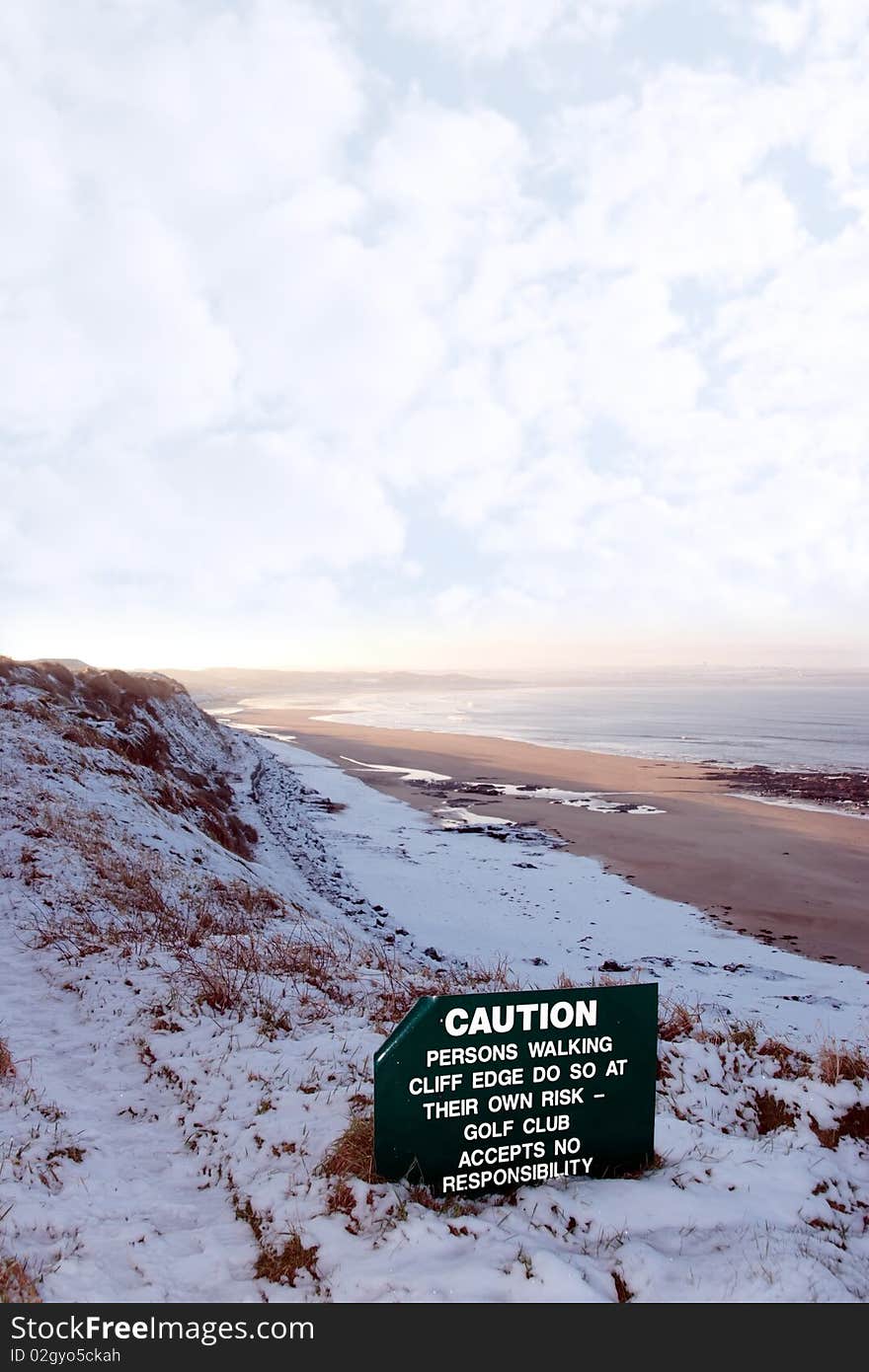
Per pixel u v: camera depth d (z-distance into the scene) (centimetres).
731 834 3981
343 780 5856
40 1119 573
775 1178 484
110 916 1166
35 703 2617
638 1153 481
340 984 905
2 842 1408
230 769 4816
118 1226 437
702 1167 488
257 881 1959
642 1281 370
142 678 5144
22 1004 836
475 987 967
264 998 802
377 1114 438
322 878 2728
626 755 7950
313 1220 416
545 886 2938
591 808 4728
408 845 3569
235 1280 389
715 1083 634
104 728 3091
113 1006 805
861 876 3231
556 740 9738
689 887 3009
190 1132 558
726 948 2347
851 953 2352
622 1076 478
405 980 977
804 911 2756
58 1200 459
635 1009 481
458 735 10238
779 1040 731
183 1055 676
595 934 2400
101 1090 642
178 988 824
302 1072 614
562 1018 466
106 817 1784
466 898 2712
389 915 2397
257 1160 498
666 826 4162
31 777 1848
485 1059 452
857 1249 422
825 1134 553
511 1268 373
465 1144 448
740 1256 394
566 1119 466
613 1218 422
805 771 6650
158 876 1469
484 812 4556
